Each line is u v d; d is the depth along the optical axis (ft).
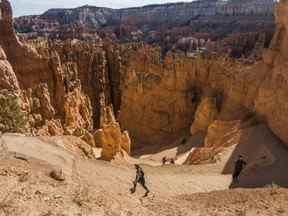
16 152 80.64
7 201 38.73
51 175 57.47
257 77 133.90
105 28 621.72
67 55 254.47
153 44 419.54
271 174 85.76
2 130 103.19
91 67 265.75
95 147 139.23
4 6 179.93
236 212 48.39
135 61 242.37
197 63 204.03
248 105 135.74
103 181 74.95
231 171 92.68
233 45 335.67
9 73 162.09
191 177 87.66
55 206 40.09
